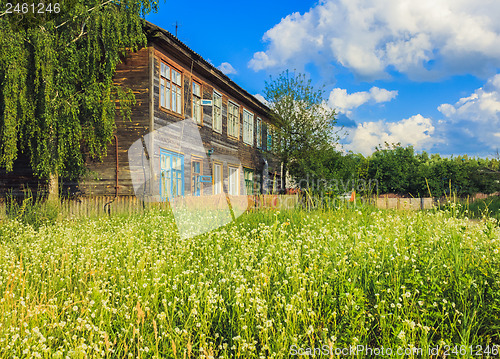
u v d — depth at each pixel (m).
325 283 4.21
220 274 5.04
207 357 2.96
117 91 14.19
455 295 3.94
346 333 3.42
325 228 6.88
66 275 4.94
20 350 3.22
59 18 13.17
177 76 16.56
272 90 24.91
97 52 13.84
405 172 27.55
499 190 25.58
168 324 3.60
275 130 24.86
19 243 7.62
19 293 4.38
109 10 13.81
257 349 3.53
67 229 8.60
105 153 14.48
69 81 13.60
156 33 14.61
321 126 24.19
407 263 4.56
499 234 4.98
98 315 3.91
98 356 3.07
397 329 3.37
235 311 3.96
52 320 3.57
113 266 5.51
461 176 26.25
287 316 3.70
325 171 16.38
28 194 14.50
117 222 10.29
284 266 5.11
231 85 21.52
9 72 11.29
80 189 14.83
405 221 7.19
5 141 11.63
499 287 3.71
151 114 14.46
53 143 13.15
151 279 4.71
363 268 4.56
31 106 12.38
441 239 5.45
